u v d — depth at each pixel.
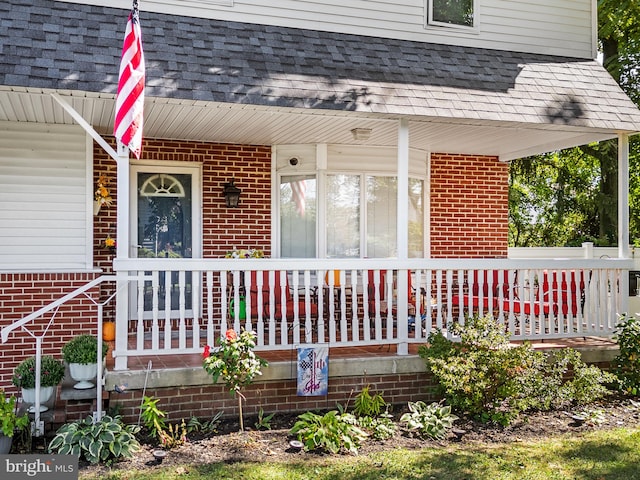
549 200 27.36
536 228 27.70
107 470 5.31
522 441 6.22
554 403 7.24
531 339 8.05
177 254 9.61
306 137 9.23
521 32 9.88
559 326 8.26
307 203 9.79
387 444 6.11
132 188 9.38
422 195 10.63
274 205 9.84
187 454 5.70
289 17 8.67
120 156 6.38
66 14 7.26
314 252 9.73
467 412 6.96
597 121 8.20
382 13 9.14
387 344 7.79
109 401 6.35
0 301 7.61
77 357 6.23
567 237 26.08
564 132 8.67
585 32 10.24
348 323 9.39
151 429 6.21
